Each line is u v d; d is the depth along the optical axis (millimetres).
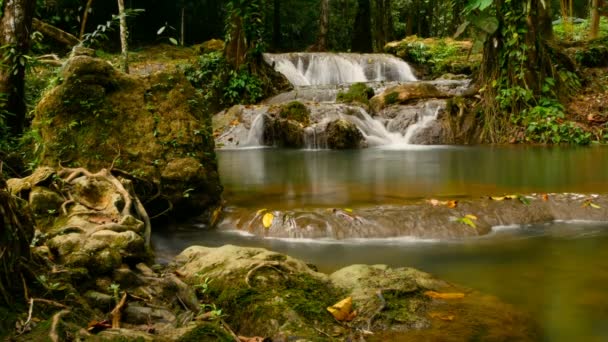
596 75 13234
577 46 14602
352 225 4281
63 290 2436
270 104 13562
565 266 3484
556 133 10781
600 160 7941
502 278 3279
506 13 11406
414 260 3668
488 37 11781
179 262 3387
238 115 12469
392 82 14195
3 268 2232
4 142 5602
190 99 5227
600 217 4590
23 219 2652
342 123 10750
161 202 4758
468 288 3025
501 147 10312
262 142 11586
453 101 11781
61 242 2875
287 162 8477
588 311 2764
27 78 8461
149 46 21875
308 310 2564
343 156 9234
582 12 18812
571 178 6176
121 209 3781
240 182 6422
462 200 4777
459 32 8266
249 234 4445
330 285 2920
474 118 11570
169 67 15305
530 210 4621
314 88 14148
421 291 2869
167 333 2223
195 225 4793
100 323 2264
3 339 1969
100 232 3152
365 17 26609
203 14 27750
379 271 3104
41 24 8969
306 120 11406
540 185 5672
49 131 4730
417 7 30594
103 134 4762
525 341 2375
